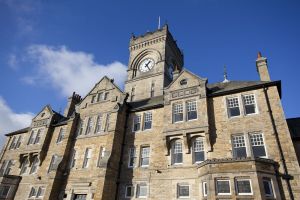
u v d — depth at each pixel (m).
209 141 22.39
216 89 26.34
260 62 26.50
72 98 42.41
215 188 17.77
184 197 21.50
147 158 25.86
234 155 21.28
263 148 20.47
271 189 17.20
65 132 33.25
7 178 32.56
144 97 43.75
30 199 30.62
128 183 24.95
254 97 23.11
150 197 22.97
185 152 23.31
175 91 27.09
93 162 27.88
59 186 28.03
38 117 38.50
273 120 21.08
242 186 17.09
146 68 48.66
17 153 37.31
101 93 33.53
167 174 23.27
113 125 27.77
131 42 53.72
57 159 29.67
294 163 18.50
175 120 25.55
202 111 24.12
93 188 25.88
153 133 26.77
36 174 32.69
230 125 22.70
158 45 49.25
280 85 23.19
